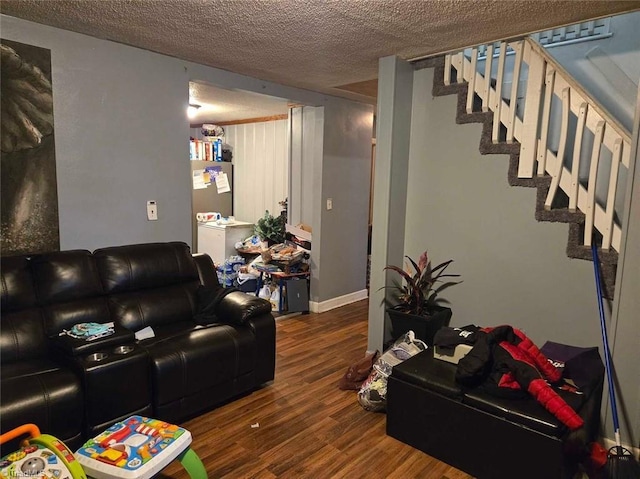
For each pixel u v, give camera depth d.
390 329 3.50
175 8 2.34
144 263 2.96
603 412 2.35
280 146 5.84
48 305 2.52
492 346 2.23
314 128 4.66
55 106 2.72
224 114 5.75
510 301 3.01
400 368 2.42
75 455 1.76
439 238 3.35
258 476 2.10
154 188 3.28
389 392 2.44
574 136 2.97
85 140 2.88
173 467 2.16
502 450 2.03
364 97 4.70
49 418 1.96
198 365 2.54
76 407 2.05
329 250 4.82
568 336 2.76
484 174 3.07
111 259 2.84
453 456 2.20
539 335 2.89
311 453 2.29
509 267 3.00
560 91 2.67
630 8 2.33
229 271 5.27
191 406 2.55
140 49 3.08
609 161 2.83
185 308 3.09
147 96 3.16
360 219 5.20
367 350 3.57
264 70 3.61
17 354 2.33
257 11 2.36
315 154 4.65
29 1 2.28
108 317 2.71
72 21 2.57
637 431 2.27
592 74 3.08
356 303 5.18
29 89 2.60
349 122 4.87
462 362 2.21
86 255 2.74
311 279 4.81
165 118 3.29
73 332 2.36
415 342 2.91
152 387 2.38
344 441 2.41
